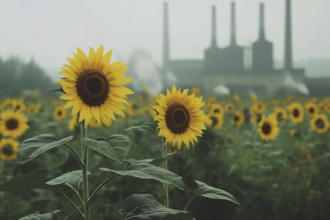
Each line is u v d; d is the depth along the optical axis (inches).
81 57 106.2
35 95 1212.5
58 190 96.0
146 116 563.8
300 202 297.4
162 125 131.5
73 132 390.6
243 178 301.4
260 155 359.6
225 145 364.5
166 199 118.4
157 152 331.6
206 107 494.0
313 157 382.3
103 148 84.7
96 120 108.1
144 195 97.0
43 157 298.8
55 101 868.6
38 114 644.1
